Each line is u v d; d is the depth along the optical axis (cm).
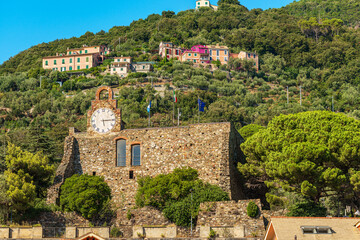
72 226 5925
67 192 6500
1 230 5784
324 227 4378
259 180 6544
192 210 5875
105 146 6906
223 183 6231
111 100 7062
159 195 6100
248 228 5566
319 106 17838
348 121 6238
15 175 6425
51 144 8894
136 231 5688
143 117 15550
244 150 6625
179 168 6531
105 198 6469
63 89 19725
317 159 5806
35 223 6216
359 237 4309
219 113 15075
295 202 6334
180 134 6662
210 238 5475
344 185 5853
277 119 6419
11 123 16438
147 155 6712
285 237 4328
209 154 6475
